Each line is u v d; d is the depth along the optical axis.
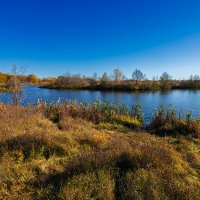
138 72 67.12
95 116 11.38
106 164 5.14
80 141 7.23
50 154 6.09
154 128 10.56
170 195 4.16
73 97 38.78
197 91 55.84
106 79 66.75
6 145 6.14
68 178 4.42
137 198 3.97
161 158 5.54
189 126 9.45
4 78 53.97
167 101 31.42
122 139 7.45
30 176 4.85
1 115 9.81
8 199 4.04
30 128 8.20
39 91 54.94
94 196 4.04
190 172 5.31
